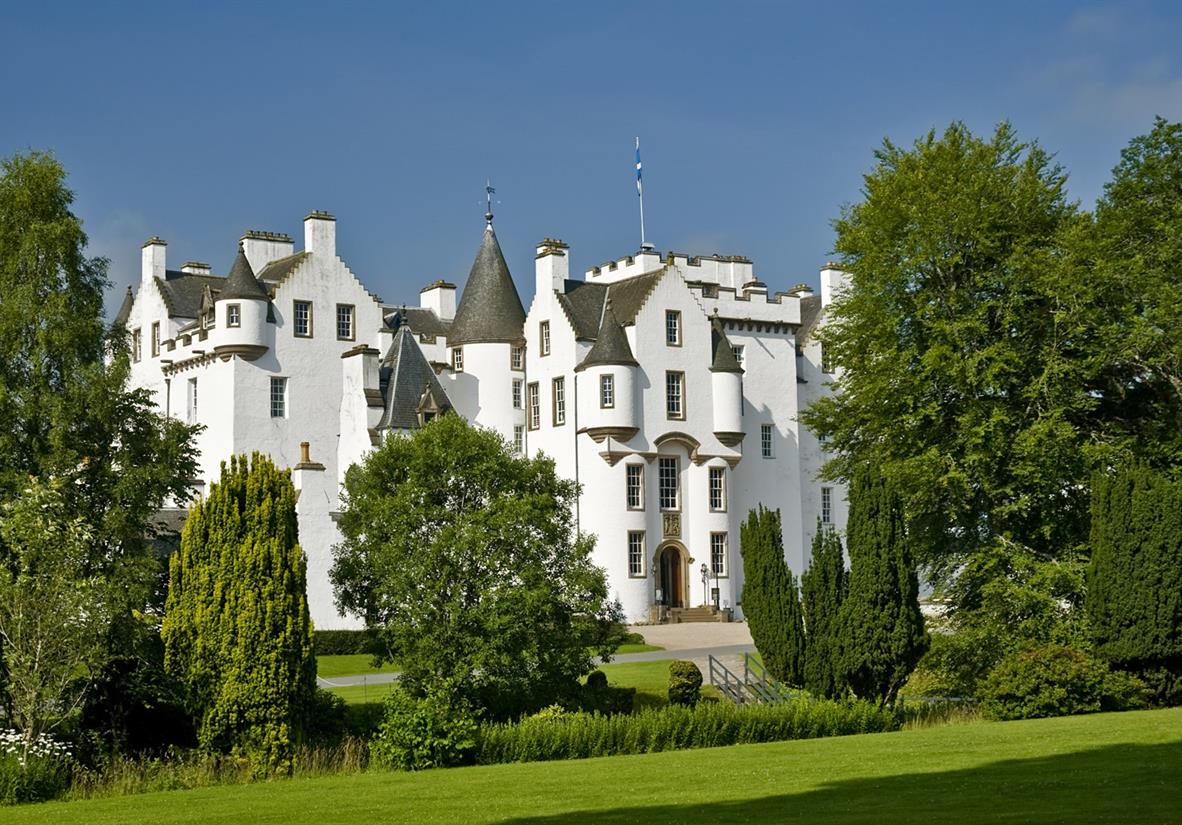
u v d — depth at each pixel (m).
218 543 33.62
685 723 34.09
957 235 47.38
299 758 32.22
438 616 40.12
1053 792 22.53
